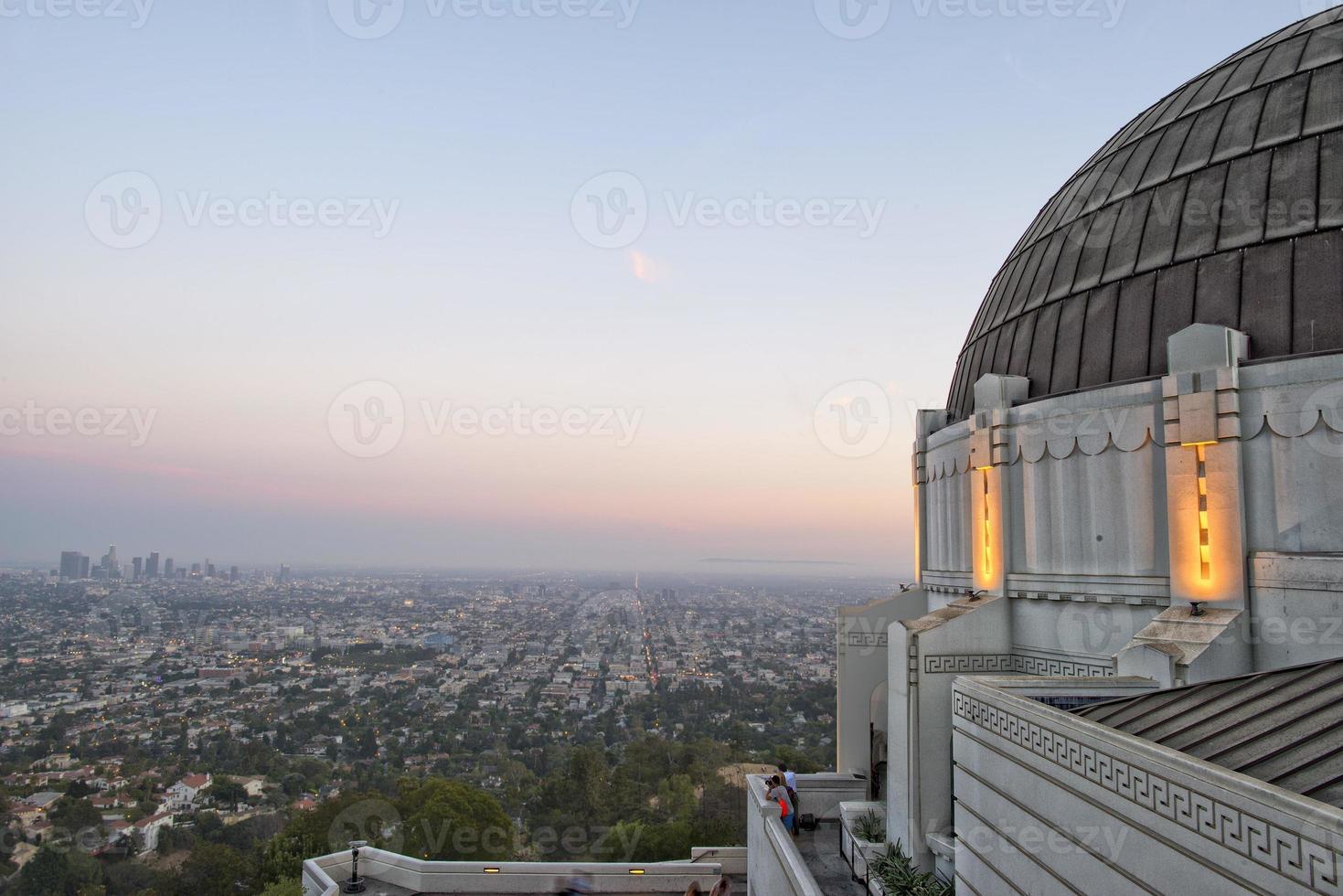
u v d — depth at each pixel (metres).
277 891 30.38
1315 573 12.51
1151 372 15.82
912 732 15.96
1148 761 7.78
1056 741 9.63
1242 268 15.01
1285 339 14.00
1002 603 17.34
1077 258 18.78
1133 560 15.19
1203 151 17.12
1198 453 14.16
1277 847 6.10
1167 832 7.45
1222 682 9.97
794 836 19.78
